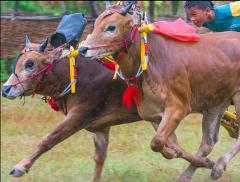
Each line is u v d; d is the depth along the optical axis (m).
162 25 10.36
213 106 10.84
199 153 11.09
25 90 10.85
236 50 10.59
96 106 11.01
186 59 10.28
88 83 10.95
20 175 10.60
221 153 13.22
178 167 12.34
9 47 18.81
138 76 10.14
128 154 13.34
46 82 10.94
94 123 11.16
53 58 10.91
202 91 10.49
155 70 10.11
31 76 10.82
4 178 12.05
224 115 11.57
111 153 13.38
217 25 11.37
